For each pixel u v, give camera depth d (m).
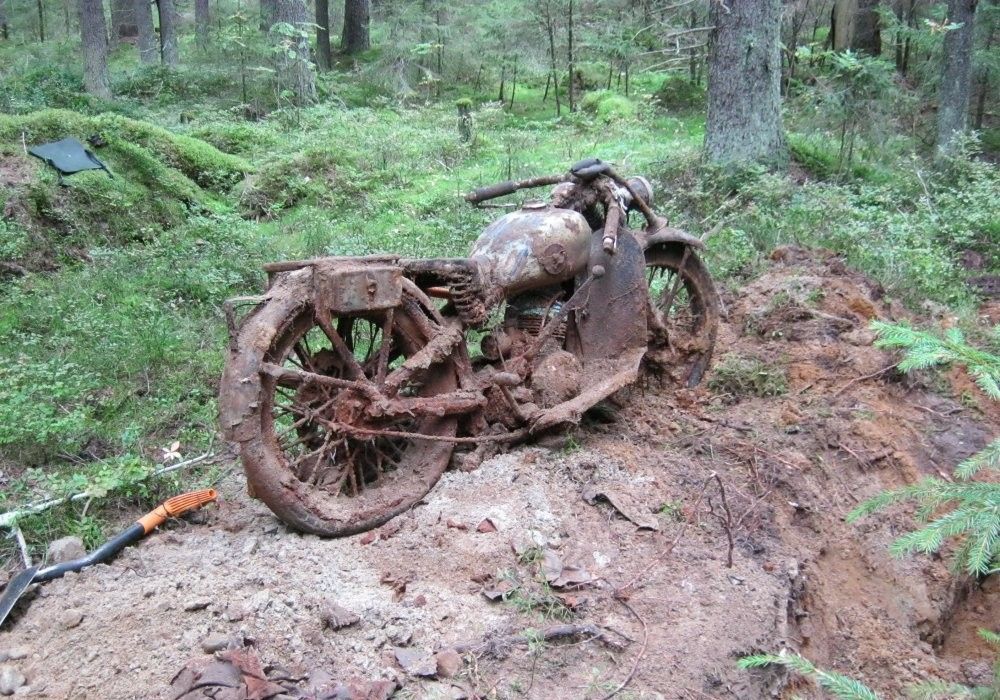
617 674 2.96
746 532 3.96
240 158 10.54
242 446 3.48
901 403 5.54
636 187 5.01
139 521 3.77
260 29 16.48
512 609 3.23
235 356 3.50
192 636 2.99
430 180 10.43
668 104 15.64
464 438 4.11
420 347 4.08
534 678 2.90
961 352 2.48
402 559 3.49
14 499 4.17
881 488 4.78
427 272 4.06
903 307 6.89
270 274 3.79
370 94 16.52
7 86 14.07
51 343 5.75
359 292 3.71
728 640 3.19
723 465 4.51
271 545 3.60
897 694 3.85
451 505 3.85
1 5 25.38
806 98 11.27
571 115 13.62
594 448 4.41
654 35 14.24
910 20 14.80
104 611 3.14
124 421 4.95
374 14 21.52
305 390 3.85
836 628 3.97
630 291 4.73
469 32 17.11
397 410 3.83
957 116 10.91
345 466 3.90
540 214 4.55
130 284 6.76
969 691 2.52
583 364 4.72
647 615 3.27
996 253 8.60
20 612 3.23
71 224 7.95
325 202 9.64
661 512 3.96
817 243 7.92
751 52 10.04
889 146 10.82
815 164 10.75
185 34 24.94
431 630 3.09
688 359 5.44
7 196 7.73
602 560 3.57
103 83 14.97
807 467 4.62
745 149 10.21
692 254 5.39
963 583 4.59
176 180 9.26
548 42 16.78
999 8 11.95
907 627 4.23
